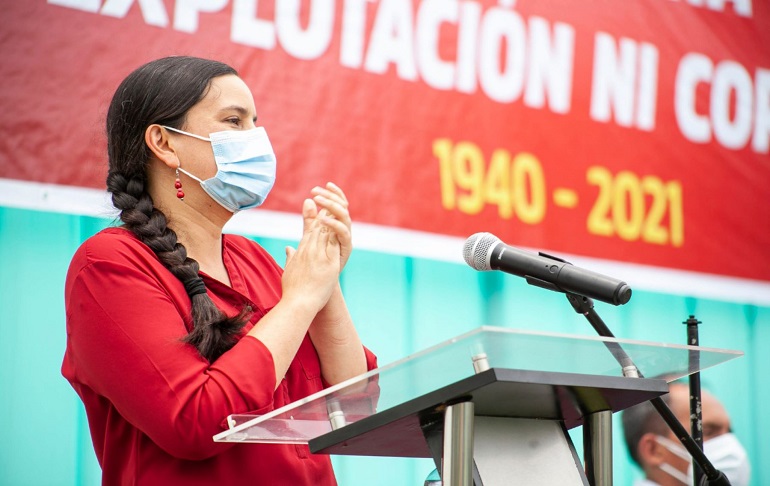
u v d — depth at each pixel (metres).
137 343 2.54
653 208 5.93
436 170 5.37
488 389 1.99
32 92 4.45
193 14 4.83
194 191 2.95
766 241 6.22
